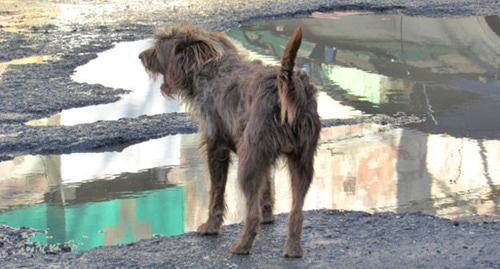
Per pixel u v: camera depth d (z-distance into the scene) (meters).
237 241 3.74
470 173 4.78
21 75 6.71
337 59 7.78
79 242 4.04
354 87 6.66
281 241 3.84
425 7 10.44
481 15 10.02
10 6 10.75
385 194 4.51
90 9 10.45
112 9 10.44
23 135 5.23
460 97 6.34
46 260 3.76
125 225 4.20
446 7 10.45
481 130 5.46
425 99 6.28
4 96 6.02
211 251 3.78
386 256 3.69
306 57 7.84
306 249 3.77
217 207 3.92
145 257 3.74
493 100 6.24
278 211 4.30
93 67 7.16
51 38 8.41
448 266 3.61
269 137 3.59
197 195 4.55
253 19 9.68
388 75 7.15
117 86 6.47
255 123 3.60
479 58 7.96
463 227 4.00
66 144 5.15
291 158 3.64
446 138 5.33
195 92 3.84
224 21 9.43
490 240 3.84
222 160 3.88
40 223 4.25
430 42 8.66
